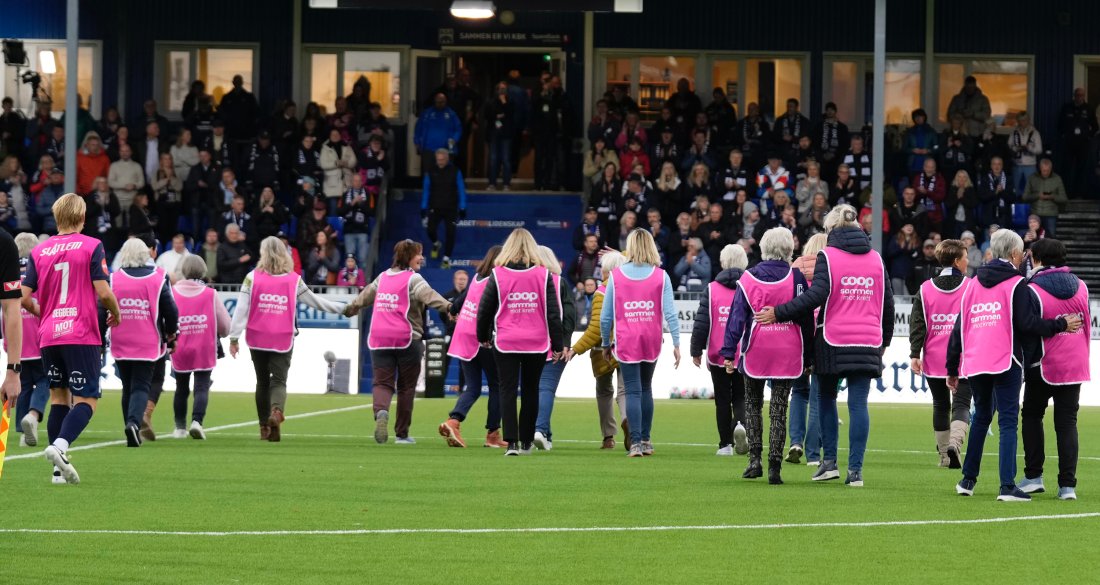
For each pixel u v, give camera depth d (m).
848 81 64.12
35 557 14.55
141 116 58.03
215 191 53.47
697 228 51.09
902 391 46.41
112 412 37.12
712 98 63.50
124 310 26.22
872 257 20.92
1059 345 19.56
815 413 24.66
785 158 56.16
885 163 58.22
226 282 49.91
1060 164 61.00
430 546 15.46
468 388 28.45
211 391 47.34
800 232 51.78
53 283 20.39
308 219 51.97
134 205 53.06
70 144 46.78
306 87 64.06
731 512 18.23
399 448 27.95
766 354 21.58
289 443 28.91
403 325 28.89
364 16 63.91
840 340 20.88
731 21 63.91
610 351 27.12
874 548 15.55
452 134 56.69
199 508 18.17
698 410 41.62
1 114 61.72
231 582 13.38
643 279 25.98
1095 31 63.81
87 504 18.42
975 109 60.16
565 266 57.12
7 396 16.83
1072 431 19.78
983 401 20.02
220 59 63.81
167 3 63.47
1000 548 15.59
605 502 19.16
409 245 29.03
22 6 63.41
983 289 19.58
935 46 63.94
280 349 29.08
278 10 63.62
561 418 37.69
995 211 54.72
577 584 13.48
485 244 57.94
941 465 25.06
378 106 58.59
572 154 63.03
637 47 63.81
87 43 63.44
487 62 64.19
